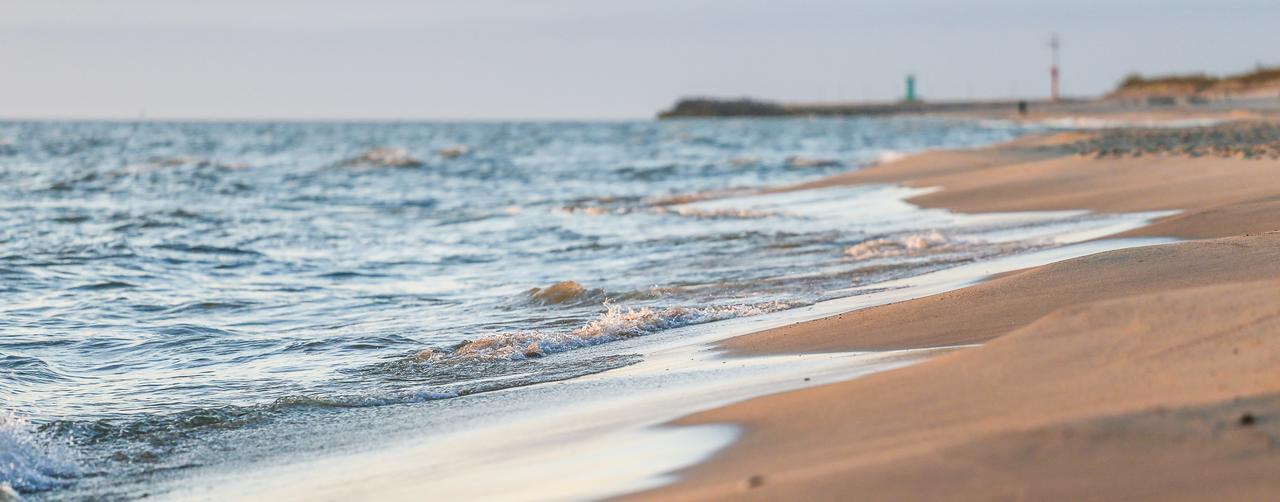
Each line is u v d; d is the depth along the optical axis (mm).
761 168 51438
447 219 31781
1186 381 6145
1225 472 4965
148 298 18219
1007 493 5031
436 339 13859
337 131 160000
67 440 9461
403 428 9344
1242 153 28766
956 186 30609
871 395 7188
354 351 13352
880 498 5164
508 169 57281
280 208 36625
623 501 6047
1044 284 11984
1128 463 5152
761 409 7641
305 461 8602
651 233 25516
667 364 10812
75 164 64688
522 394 10195
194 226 30531
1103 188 25672
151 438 9570
